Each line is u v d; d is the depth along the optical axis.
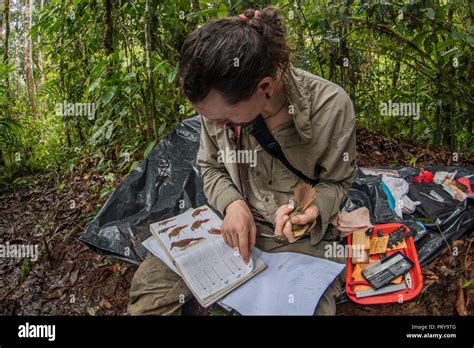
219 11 2.32
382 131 3.08
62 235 2.17
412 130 3.15
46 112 4.99
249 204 1.58
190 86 1.04
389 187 1.95
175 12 2.62
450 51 2.49
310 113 1.32
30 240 2.24
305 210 1.33
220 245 1.50
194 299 1.49
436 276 1.48
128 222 1.91
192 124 2.34
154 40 2.62
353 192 2.01
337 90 1.35
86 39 2.99
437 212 1.80
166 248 1.50
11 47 6.68
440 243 1.60
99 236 1.86
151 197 2.05
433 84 2.82
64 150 3.69
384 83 3.52
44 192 3.05
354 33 2.90
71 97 3.35
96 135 2.48
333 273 1.37
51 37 3.44
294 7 2.62
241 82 1.02
